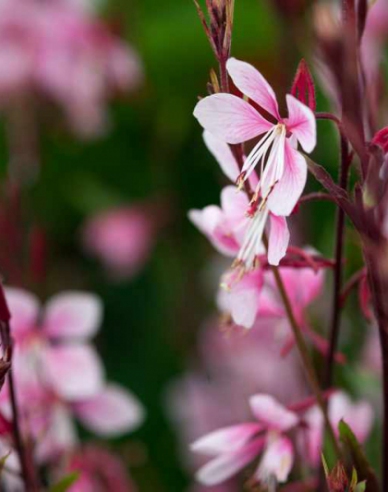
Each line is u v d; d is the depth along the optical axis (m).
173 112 0.93
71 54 0.90
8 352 0.51
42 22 0.89
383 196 0.49
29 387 0.59
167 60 0.92
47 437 0.59
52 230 0.96
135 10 0.93
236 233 0.52
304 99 0.50
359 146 0.49
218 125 0.49
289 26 0.59
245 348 0.83
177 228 0.93
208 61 0.91
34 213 0.93
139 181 0.99
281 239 0.49
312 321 0.68
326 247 0.77
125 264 0.93
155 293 0.94
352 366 0.66
